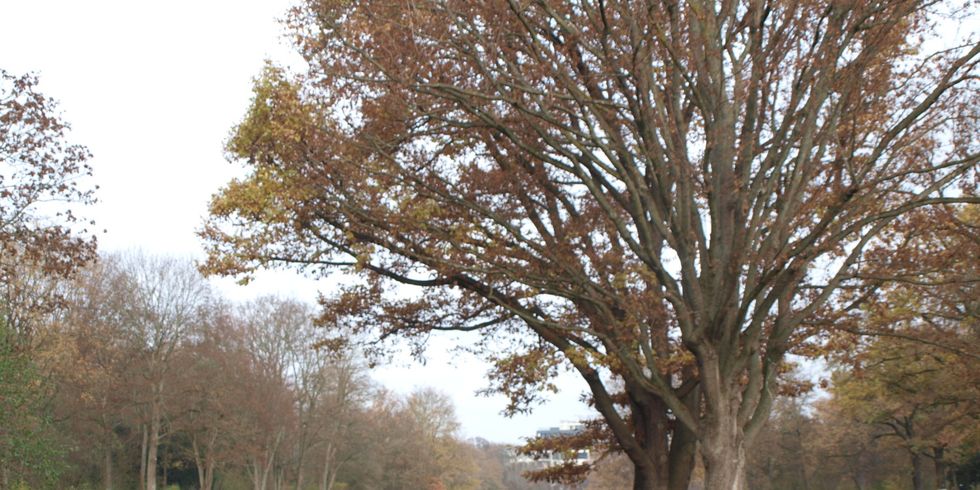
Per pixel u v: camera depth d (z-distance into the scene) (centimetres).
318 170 1234
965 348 1445
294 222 1273
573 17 1227
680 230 1157
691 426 1133
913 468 4119
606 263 1324
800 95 1159
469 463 9588
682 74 1142
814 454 5131
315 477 7294
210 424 5228
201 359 5325
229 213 1255
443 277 1369
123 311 4856
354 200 1255
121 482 5431
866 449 4659
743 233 1129
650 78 1169
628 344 1247
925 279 1563
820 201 1184
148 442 5591
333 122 1270
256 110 1246
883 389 2645
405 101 1184
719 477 1066
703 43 1148
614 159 1159
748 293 1092
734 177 1158
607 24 1130
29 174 2248
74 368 3500
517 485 12400
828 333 1461
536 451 1866
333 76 1241
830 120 1126
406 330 1584
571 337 1418
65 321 4138
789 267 1066
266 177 1229
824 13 1143
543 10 1214
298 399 6012
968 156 1170
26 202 2252
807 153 1121
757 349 1175
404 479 7869
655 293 1188
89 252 2417
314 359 6072
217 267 1277
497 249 1248
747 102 1247
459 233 1253
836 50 1102
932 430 3173
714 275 1123
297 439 6134
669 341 1477
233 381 5325
